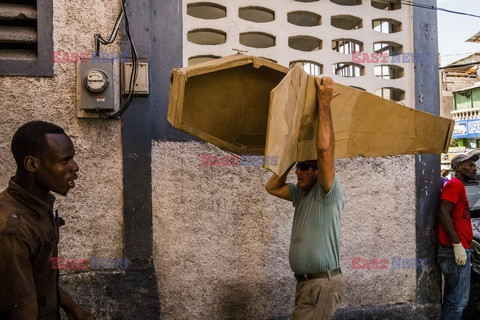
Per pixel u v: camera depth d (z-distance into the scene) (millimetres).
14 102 3041
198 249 3406
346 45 4855
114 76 3121
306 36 3695
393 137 2525
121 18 3152
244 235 3498
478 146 20562
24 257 1503
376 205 3783
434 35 4004
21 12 3037
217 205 3438
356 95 2355
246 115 2430
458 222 3871
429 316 3914
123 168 3184
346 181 3709
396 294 3842
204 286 3424
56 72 3092
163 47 3303
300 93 2123
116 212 3195
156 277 3232
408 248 3867
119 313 3168
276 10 3621
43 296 1673
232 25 3516
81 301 3123
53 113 3092
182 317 3383
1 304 1470
